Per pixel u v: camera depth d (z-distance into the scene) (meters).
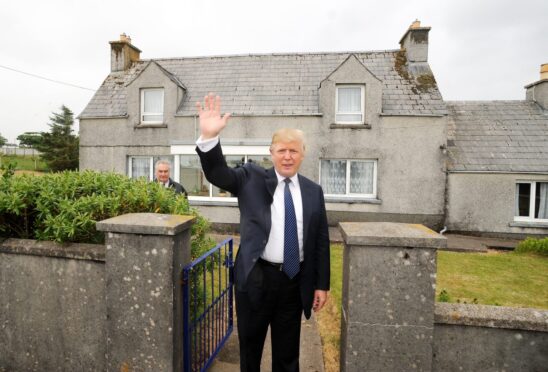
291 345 2.35
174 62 13.80
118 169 12.12
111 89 13.13
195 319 2.55
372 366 2.09
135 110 11.91
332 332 3.79
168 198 3.03
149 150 11.90
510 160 10.88
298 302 2.33
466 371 2.14
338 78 10.94
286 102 11.59
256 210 2.20
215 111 2.15
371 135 10.91
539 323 2.04
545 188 10.72
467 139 11.70
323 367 3.04
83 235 2.59
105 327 2.39
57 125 39.28
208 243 3.63
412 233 2.09
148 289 2.15
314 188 2.39
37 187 2.77
